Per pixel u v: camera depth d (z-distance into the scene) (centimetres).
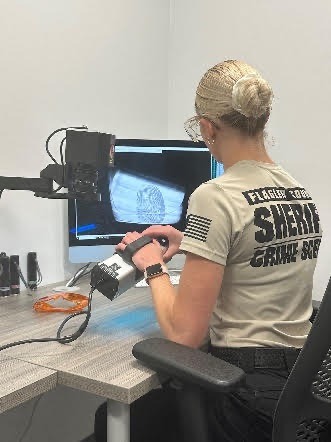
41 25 175
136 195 181
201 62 225
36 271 176
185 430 104
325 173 203
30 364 111
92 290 133
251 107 110
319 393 97
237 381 95
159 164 183
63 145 159
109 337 129
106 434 119
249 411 108
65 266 191
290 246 115
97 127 200
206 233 107
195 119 121
